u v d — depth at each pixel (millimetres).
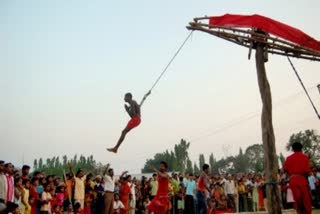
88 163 47562
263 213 17484
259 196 22719
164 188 11742
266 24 10961
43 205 13734
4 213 5449
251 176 23938
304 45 11312
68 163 15656
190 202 17969
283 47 11336
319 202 19938
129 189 17328
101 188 15953
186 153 56438
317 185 20203
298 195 9391
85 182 16125
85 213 15562
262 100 11062
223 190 22188
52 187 14492
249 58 11398
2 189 11672
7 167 12281
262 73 11102
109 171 15328
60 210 14703
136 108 10625
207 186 14078
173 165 55906
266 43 11102
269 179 10664
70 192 14969
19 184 13109
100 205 15695
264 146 10844
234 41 11336
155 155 59594
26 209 13125
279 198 10602
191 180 18266
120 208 16625
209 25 11016
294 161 9633
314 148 66375
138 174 50125
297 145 9805
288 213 16781
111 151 10211
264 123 10906
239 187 22656
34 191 13664
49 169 47906
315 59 11898
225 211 21531
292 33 11148
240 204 22500
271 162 10695
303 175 9547
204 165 14219
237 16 11008
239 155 100750
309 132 67250
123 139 10383
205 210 13867
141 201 19094
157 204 11492
